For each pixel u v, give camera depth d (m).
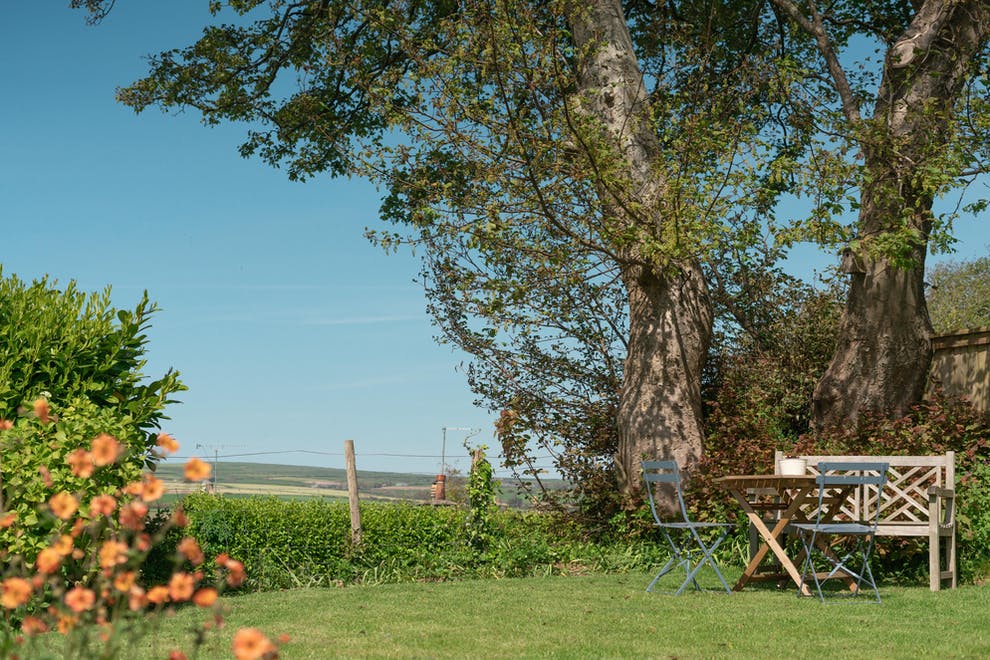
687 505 11.90
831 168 10.69
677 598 7.76
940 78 12.35
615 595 7.95
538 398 14.83
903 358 12.38
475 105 10.84
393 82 11.98
